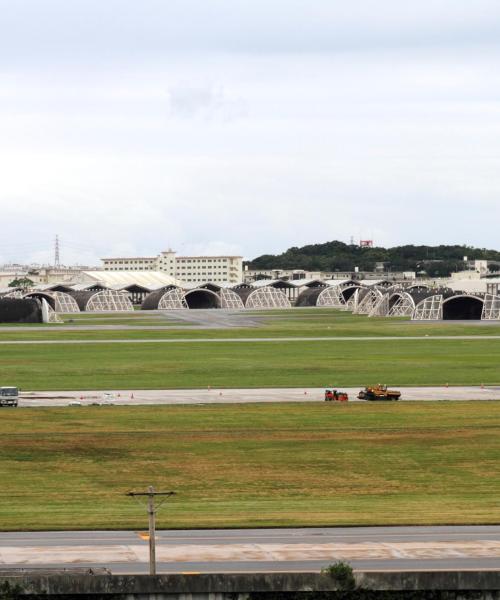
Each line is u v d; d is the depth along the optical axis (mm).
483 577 64750
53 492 100438
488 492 100500
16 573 67188
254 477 107375
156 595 64188
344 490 101562
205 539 81375
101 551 77562
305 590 64438
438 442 126000
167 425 137250
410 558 75875
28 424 137875
